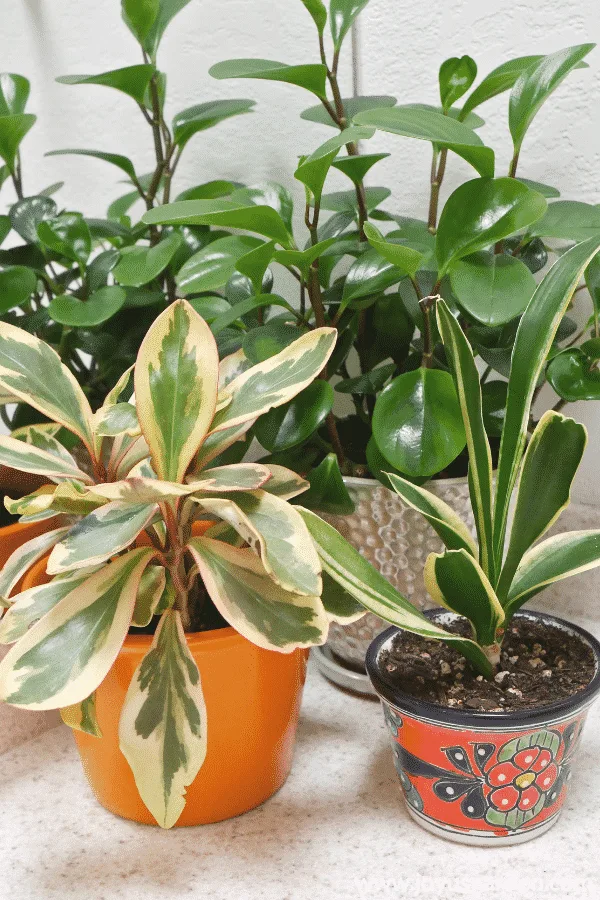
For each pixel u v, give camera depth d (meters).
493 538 0.60
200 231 0.90
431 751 0.57
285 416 0.67
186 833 0.63
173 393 0.53
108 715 0.58
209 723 0.58
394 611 0.54
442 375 0.66
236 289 0.81
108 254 0.84
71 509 0.56
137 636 0.58
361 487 0.71
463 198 0.61
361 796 0.67
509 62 0.72
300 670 0.64
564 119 0.81
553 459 0.55
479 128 0.86
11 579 0.57
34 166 1.18
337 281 0.80
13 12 1.12
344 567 0.56
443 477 0.76
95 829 0.64
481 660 0.59
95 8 1.06
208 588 0.52
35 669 0.49
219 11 0.97
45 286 0.95
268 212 0.61
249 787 0.63
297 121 0.95
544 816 0.60
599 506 0.90
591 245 0.55
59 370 0.59
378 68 0.90
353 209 0.80
